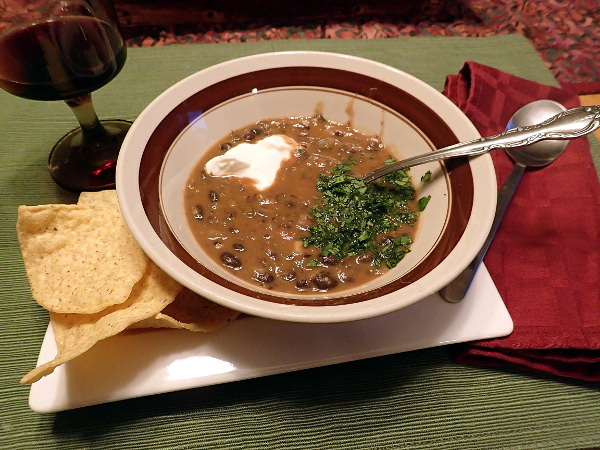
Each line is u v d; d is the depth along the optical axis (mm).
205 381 254
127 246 279
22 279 305
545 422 263
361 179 340
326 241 315
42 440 248
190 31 529
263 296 238
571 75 493
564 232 323
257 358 261
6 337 281
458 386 273
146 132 292
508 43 497
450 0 590
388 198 330
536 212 334
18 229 278
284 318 222
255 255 311
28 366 272
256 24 544
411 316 277
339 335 270
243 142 363
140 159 281
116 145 377
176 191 319
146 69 445
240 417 259
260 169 350
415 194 329
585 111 295
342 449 252
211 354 261
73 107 351
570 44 539
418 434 257
